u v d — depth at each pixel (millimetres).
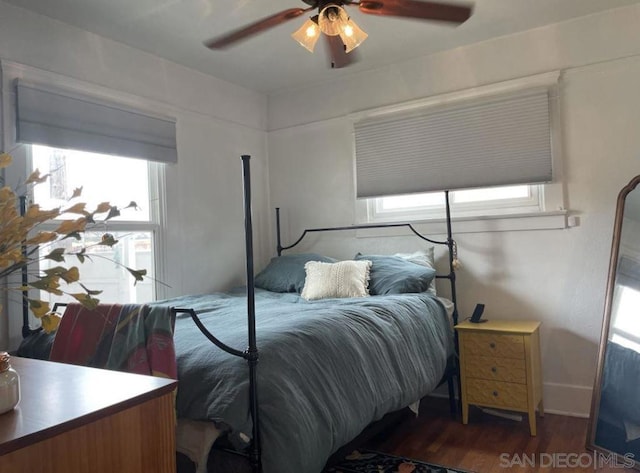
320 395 1690
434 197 3496
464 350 2844
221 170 3697
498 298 3182
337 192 3814
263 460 1475
